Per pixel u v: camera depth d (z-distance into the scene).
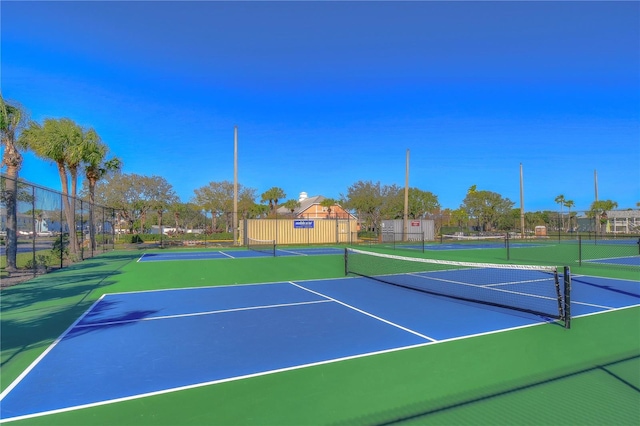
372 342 5.90
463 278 12.88
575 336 6.23
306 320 7.24
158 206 46.28
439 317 7.46
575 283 11.77
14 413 3.75
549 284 11.55
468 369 4.83
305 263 17.89
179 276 13.48
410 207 49.38
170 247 30.73
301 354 5.36
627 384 4.39
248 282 12.08
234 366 4.92
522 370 4.80
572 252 23.91
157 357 5.26
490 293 10.05
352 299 9.26
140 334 6.34
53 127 21.62
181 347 5.66
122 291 10.47
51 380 4.51
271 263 17.91
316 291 10.38
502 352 5.45
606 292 10.26
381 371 4.75
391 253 23.34
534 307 8.33
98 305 8.64
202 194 52.12
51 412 3.77
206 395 4.11
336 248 28.56
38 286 11.37
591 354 5.39
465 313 7.79
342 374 4.66
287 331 6.50
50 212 18.92
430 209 50.50
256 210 53.00
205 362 5.06
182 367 4.89
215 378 4.55
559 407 3.86
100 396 4.10
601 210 42.47
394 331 6.49
